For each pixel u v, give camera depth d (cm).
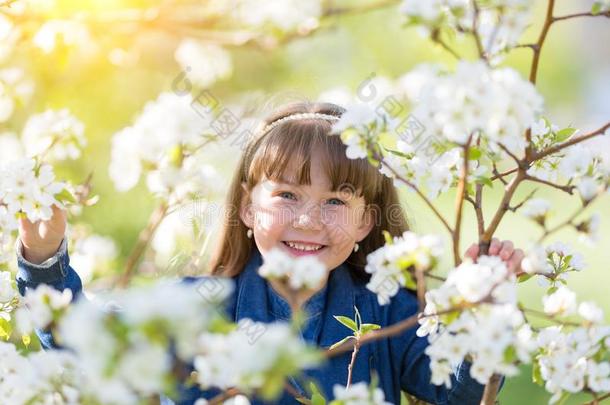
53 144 244
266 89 600
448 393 248
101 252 352
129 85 512
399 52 670
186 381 170
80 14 343
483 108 161
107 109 506
